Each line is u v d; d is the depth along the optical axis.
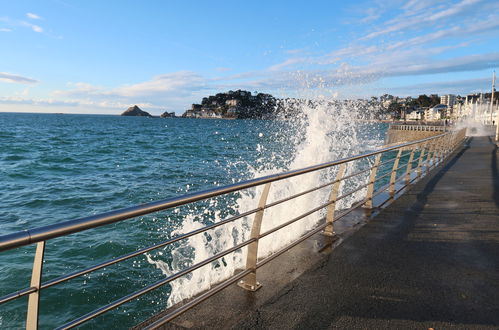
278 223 5.61
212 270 5.32
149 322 2.60
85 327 4.96
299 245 4.35
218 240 6.84
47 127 80.12
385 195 7.42
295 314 2.73
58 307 5.50
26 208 11.72
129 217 1.86
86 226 1.67
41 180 17.05
